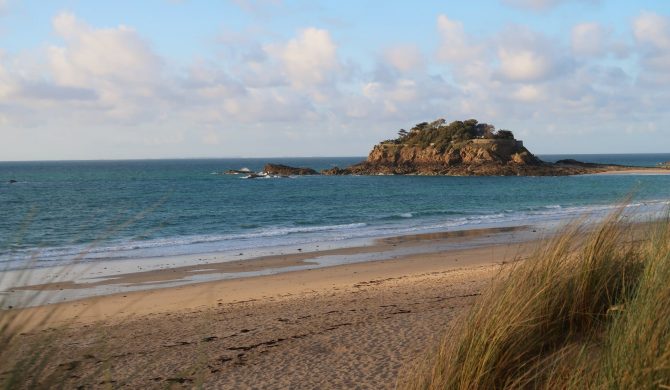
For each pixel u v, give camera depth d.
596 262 5.00
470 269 15.42
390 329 7.44
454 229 27.83
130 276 15.55
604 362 3.28
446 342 4.33
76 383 2.54
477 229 27.50
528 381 3.59
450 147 111.00
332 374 5.87
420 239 24.09
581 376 3.43
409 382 4.37
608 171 111.06
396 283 13.45
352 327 7.86
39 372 2.27
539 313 4.39
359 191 66.00
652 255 4.55
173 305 11.66
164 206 44.75
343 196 57.62
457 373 3.82
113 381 5.77
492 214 37.09
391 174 109.00
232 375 6.11
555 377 3.67
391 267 16.98
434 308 8.79
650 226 5.75
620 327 3.51
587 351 3.83
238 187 74.31
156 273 16.06
